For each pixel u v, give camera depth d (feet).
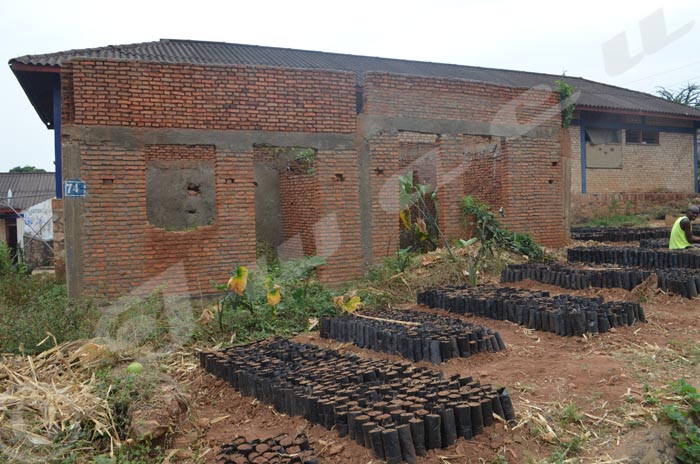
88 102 29.63
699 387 17.53
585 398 16.74
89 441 15.08
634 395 16.83
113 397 16.58
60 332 23.15
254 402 17.60
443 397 14.96
